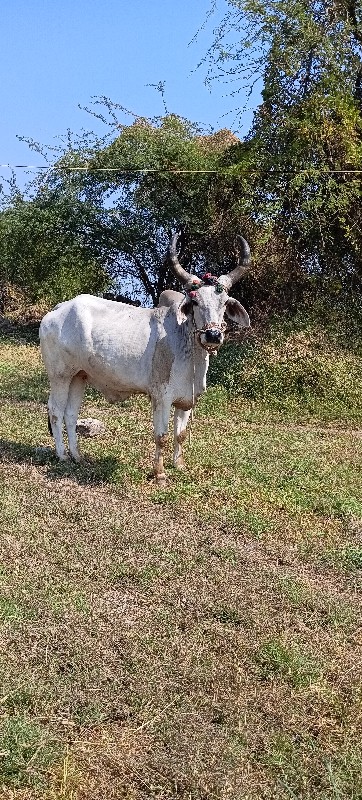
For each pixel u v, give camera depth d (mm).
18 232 18297
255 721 3580
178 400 7184
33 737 3342
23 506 6195
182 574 5117
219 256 16125
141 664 3953
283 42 13352
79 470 7316
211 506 6566
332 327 12859
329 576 5363
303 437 9344
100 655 4020
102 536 5641
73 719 3562
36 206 17953
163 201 17203
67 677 3822
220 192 16125
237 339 14539
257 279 14453
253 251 14320
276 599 4863
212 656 4094
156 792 3135
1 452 7867
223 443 8617
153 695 3705
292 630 4480
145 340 7109
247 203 13891
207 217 16328
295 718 3641
